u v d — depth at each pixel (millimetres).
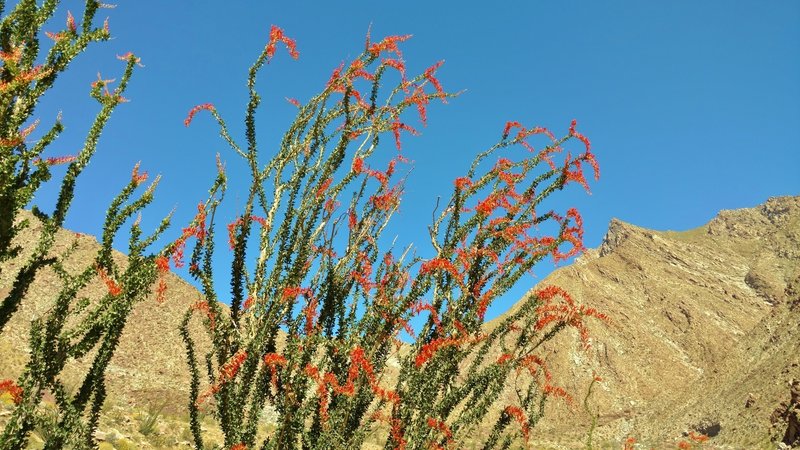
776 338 65875
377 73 3305
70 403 2346
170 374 32250
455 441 2887
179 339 35906
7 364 14570
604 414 84688
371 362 2986
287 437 2969
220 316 2834
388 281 3473
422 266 3049
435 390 2887
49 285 27359
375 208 3633
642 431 71062
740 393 56781
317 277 3277
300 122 3164
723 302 135500
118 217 2543
